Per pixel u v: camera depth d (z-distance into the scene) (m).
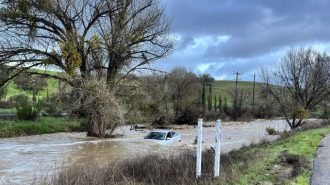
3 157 22.94
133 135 40.62
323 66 42.91
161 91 55.72
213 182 11.48
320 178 12.58
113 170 13.16
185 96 67.31
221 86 154.12
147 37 39.00
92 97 34.66
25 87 41.41
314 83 41.84
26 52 35.06
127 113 39.78
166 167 13.77
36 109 47.62
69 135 38.91
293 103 41.28
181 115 65.62
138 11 38.47
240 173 12.70
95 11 36.81
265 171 13.53
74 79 35.31
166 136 30.92
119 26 37.78
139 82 39.78
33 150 26.45
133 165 14.41
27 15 34.34
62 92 35.81
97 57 37.62
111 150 26.78
